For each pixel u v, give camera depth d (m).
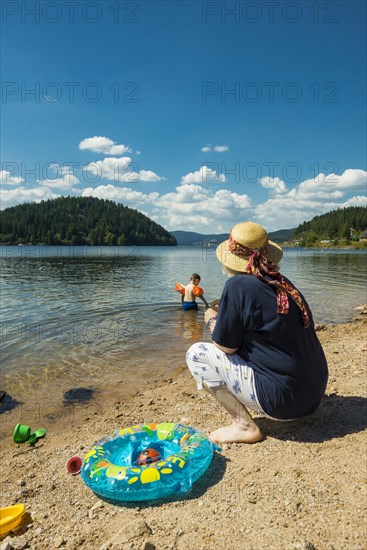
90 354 7.81
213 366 3.71
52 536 2.79
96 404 5.40
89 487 3.21
